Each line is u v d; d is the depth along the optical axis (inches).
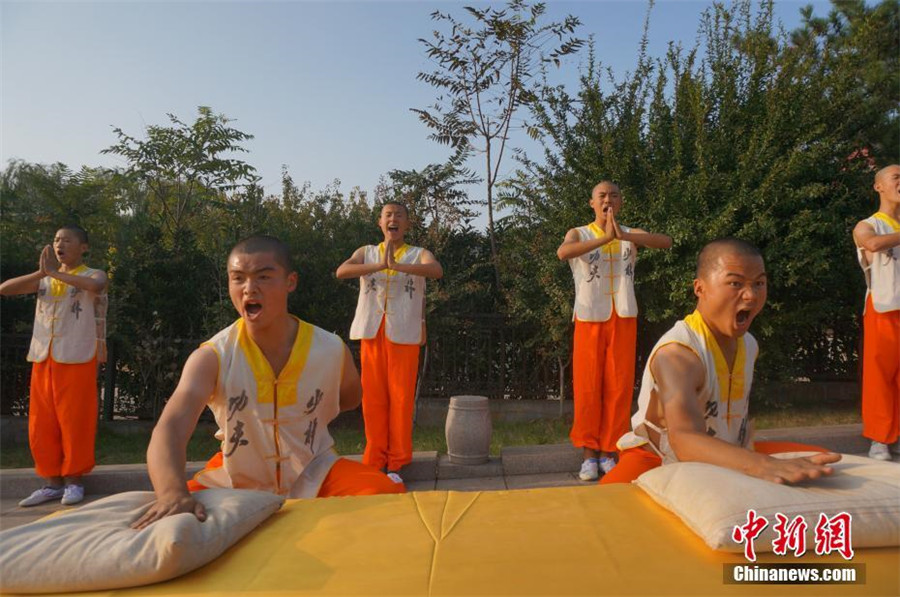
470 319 352.8
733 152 304.3
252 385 101.8
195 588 51.9
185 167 421.1
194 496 70.3
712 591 47.5
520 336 354.6
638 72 318.7
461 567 52.6
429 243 343.9
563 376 331.0
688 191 289.0
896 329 218.1
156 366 334.3
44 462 223.6
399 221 224.5
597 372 217.3
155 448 80.4
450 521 64.6
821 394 366.6
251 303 98.1
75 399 221.9
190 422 90.4
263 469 105.7
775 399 360.8
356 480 104.1
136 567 52.2
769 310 300.2
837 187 312.7
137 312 335.9
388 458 224.2
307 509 71.9
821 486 64.1
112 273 346.0
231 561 57.3
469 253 376.8
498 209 378.3
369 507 71.2
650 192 299.4
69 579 52.1
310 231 362.0
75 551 53.8
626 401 217.0
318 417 108.3
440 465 234.2
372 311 223.1
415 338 222.8
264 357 102.9
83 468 224.2
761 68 311.0
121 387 340.5
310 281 348.5
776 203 286.0
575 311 221.0
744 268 91.8
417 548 57.2
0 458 290.2
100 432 321.1
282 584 51.5
